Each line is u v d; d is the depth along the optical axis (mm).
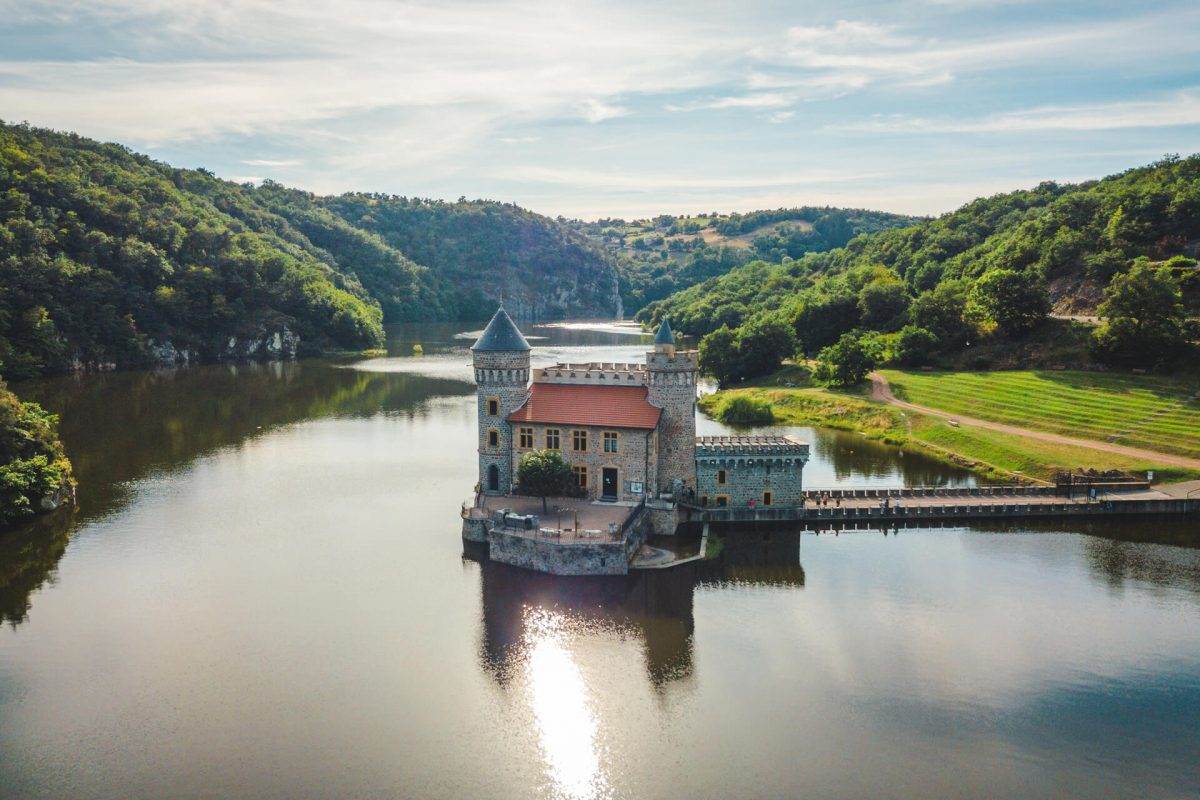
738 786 48344
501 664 62125
